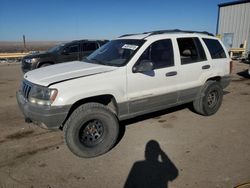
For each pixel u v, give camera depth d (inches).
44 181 119.4
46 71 155.2
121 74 147.7
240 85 346.0
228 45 748.6
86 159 140.3
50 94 128.0
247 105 244.5
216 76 205.2
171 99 177.2
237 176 120.6
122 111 153.5
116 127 147.3
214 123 193.6
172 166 131.0
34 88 135.0
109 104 156.1
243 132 175.5
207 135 170.7
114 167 131.4
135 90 155.1
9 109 233.6
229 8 730.2
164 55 169.5
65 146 156.3
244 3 682.8
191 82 187.0
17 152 148.1
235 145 154.7
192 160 136.7
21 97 149.2
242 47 706.8
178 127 185.8
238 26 709.9
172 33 181.9
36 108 130.6
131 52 158.6
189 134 172.7
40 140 164.9
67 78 135.3
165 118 205.3
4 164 134.6
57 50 425.7
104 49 186.9
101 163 135.7
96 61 171.3
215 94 208.4
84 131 140.1
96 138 143.9
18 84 365.1
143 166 131.7
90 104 140.7
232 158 138.2
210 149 149.6
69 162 136.9
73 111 138.6
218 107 213.3
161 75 165.6
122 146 155.7
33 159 140.0
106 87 141.7
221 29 767.1
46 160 139.0
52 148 153.6
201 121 198.2
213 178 119.3
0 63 700.0
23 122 197.8
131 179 120.2
